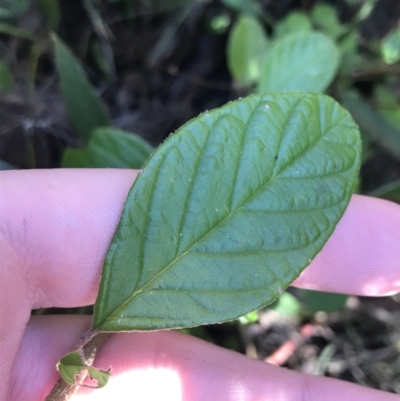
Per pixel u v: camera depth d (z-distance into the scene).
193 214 0.05
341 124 0.05
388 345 0.10
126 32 0.10
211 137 0.05
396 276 0.07
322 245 0.05
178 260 0.05
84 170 0.06
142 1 0.10
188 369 0.07
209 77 0.11
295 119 0.05
